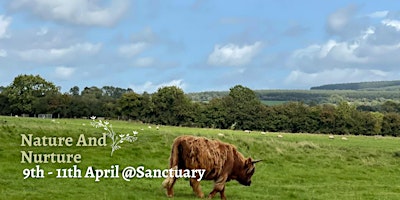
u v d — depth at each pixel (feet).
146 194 72.13
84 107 345.51
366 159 137.90
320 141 187.73
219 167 71.67
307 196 82.28
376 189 95.04
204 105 399.03
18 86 362.33
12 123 133.80
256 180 101.81
